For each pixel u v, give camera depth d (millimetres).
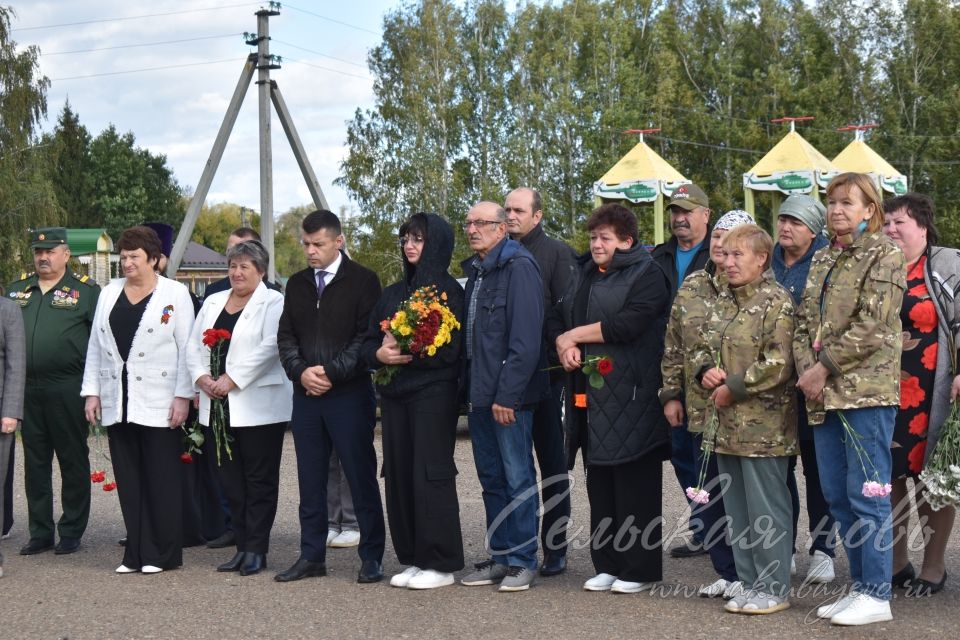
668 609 4848
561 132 38156
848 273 4512
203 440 5980
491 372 5297
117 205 60312
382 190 35750
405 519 5523
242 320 5965
